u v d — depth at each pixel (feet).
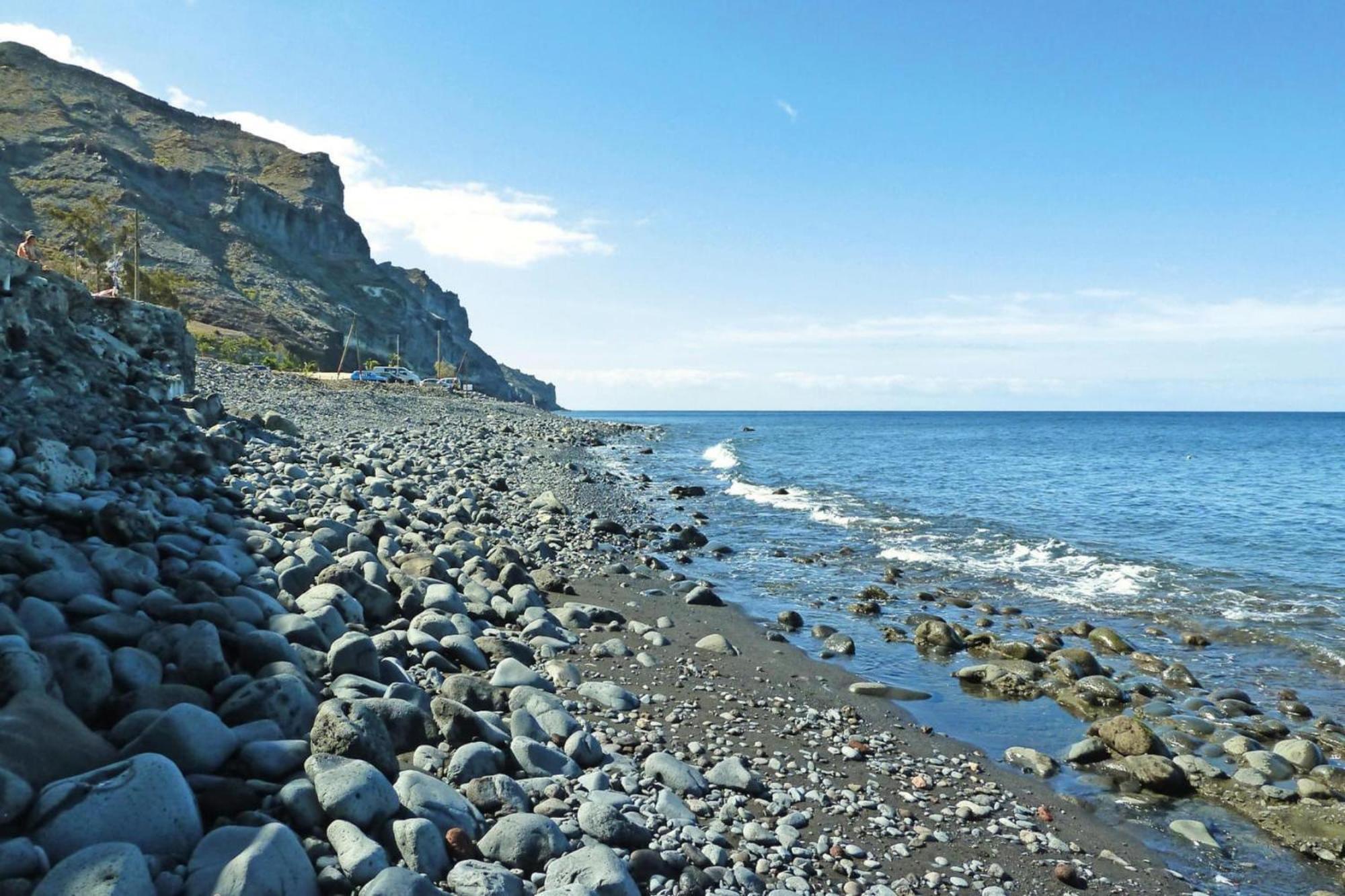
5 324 47.52
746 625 40.73
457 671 26.58
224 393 125.39
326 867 13.00
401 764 18.24
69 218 291.99
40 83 624.18
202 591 22.54
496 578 40.91
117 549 23.98
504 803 17.08
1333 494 112.57
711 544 63.82
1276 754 26.66
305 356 422.00
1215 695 32.96
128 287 239.50
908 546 65.72
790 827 20.04
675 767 21.59
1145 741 26.40
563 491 85.35
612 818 17.06
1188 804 23.88
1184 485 124.88
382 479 64.59
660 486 103.86
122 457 40.37
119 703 15.96
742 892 16.58
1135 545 68.64
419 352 632.38
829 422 514.68
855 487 112.06
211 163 633.20
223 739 15.23
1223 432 377.50
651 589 46.06
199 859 12.01
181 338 73.61
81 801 12.11
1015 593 50.90
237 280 497.46
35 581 19.72
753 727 27.12
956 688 33.35
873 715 29.50
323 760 15.38
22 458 33.06
